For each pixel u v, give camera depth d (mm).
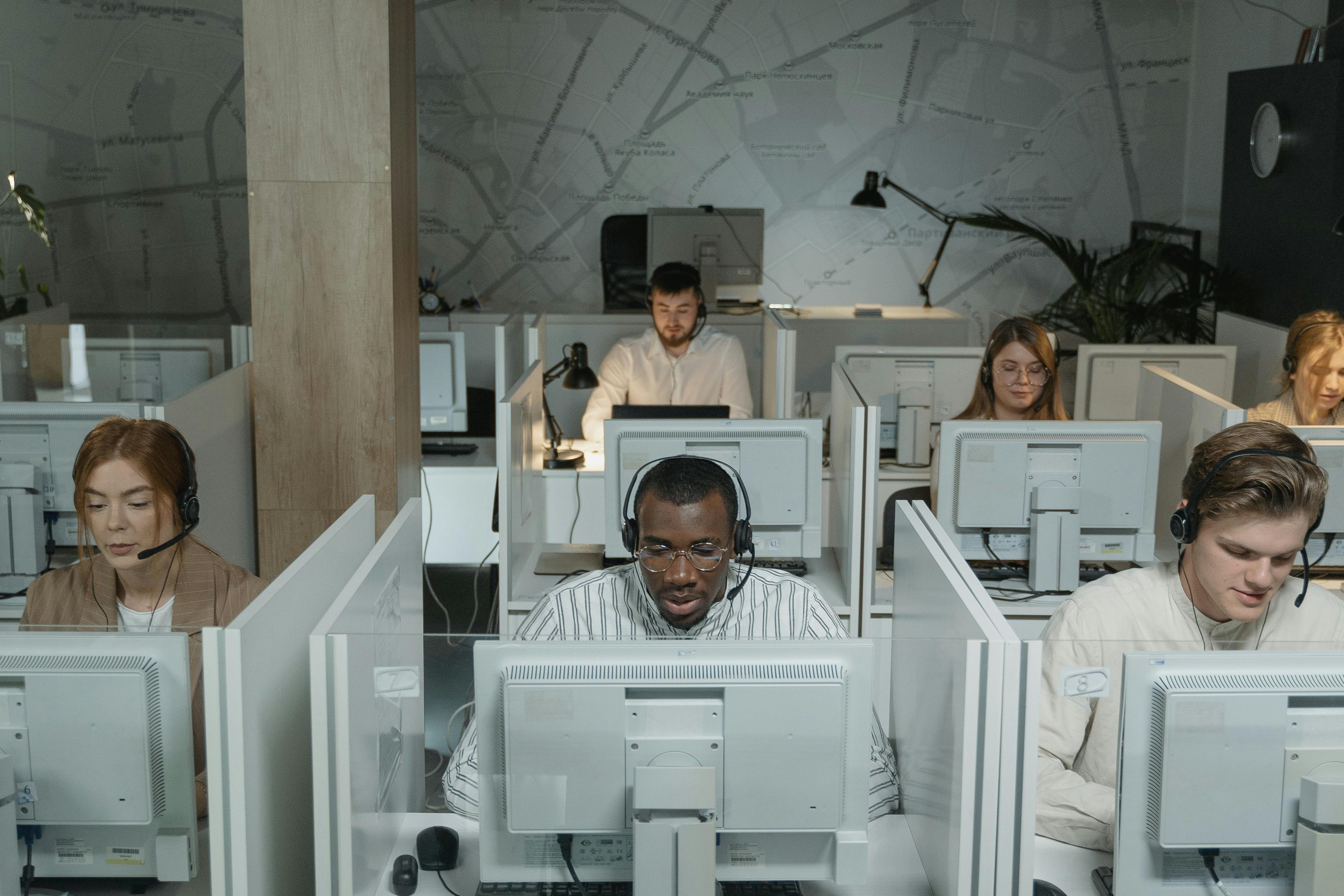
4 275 5402
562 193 6438
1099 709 1523
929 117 6363
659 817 1284
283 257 2971
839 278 6562
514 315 4660
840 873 1353
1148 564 2875
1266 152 5082
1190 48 6270
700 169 6422
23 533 2586
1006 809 1290
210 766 1236
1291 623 1712
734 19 6246
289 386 3027
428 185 6406
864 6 6230
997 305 6605
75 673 1316
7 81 5445
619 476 2758
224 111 5773
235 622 1246
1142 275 5762
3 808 1305
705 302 5664
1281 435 1588
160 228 5824
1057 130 6375
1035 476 2775
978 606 1348
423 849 1449
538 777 1296
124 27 5594
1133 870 1351
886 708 1720
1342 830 1267
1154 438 2756
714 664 1293
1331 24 4840
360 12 2859
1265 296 5137
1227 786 1298
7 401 3588
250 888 1266
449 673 1363
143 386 3602
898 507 1828
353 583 1398
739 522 1819
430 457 4152
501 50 6270
